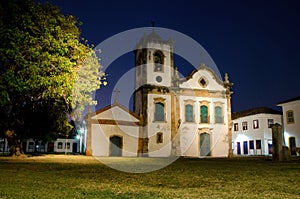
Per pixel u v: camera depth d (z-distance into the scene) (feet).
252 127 136.26
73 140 174.40
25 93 54.19
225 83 119.44
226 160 68.54
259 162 56.59
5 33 47.50
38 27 52.85
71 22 60.18
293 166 43.62
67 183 23.29
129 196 17.66
